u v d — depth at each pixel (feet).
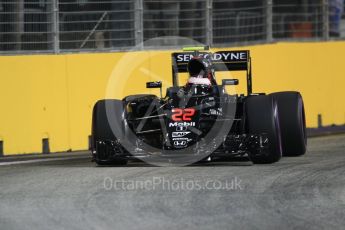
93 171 109.60
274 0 212.02
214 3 185.26
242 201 83.56
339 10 212.64
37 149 148.97
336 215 76.02
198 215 76.64
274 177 99.71
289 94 120.78
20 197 88.89
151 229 70.74
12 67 148.56
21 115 148.36
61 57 153.07
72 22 160.56
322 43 178.91
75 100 153.69
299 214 76.74
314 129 175.73
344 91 180.14
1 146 146.00
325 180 97.40
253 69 171.32
